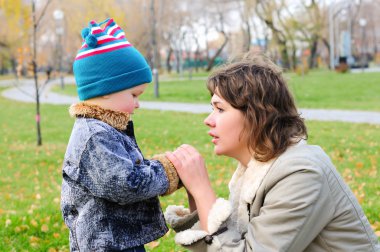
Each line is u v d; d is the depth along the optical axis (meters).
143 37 43.00
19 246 4.75
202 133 12.23
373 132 11.40
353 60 54.22
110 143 2.31
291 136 2.25
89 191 2.33
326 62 60.81
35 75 11.86
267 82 2.22
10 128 15.21
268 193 2.15
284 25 43.06
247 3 42.34
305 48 52.31
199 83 32.22
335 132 11.45
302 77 32.12
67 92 30.64
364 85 24.64
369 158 8.66
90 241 2.31
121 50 2.43
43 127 15.02
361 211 2.21
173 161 2.36
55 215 5.62
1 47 50.09
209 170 8.23
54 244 4.82
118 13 24.03
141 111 17.58
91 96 2.43
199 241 2.21
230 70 2.28
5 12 21.23
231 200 2.38
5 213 6.03
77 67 2.46
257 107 2.19
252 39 55.09
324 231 2.15
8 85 40.62
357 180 7.18
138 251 2.41
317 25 45.09
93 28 2.42
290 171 2.11
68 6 30.66
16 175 8.96
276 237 2.05
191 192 2.32
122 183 2.22
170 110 17.84
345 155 9.04
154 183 2.28
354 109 16.34
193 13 57.06
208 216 2.20
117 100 2.44
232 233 2.18
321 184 2.10
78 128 2.37
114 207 2.36
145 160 2.44
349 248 2.16
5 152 11.14
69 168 2.35
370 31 78.19
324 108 16.84
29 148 11.51
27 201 6.90
